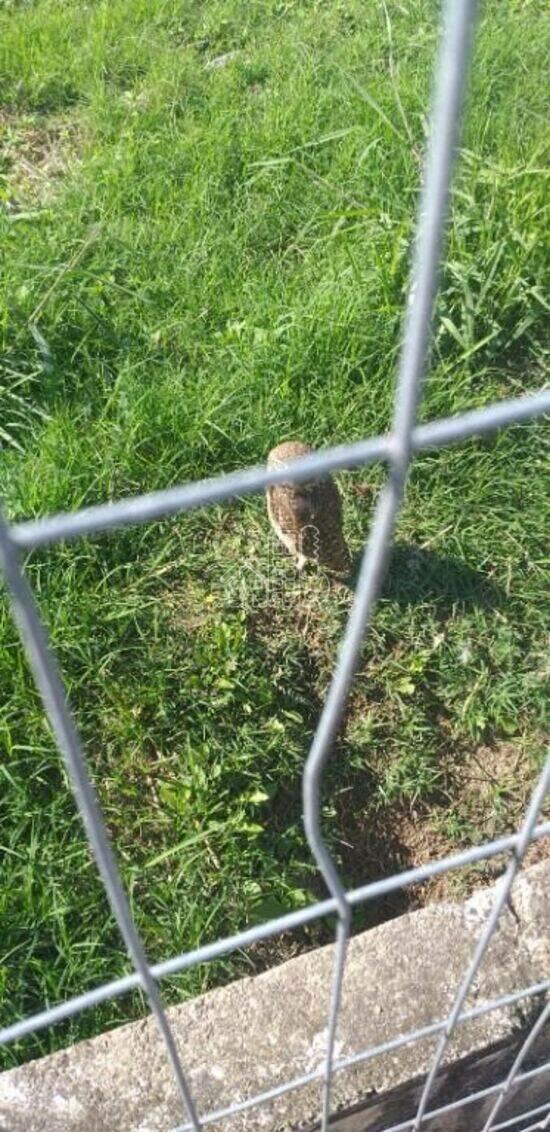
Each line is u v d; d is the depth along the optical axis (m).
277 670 2.96
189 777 2.70
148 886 2.55
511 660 2.99
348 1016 1.91
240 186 4.24
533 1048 1.98
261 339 3.58
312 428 3.44
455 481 3.36
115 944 2.46
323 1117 1.71
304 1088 1.85
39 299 3.66
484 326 3.68
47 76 5.08
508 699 2.92
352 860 2.74
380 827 2.79
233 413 3.42
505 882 1.34
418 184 4.05
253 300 3.77
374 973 1.96
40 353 3.55
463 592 3.13
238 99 4.75
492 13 5.05
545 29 4.86
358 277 3.70
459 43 0.48
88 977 2.38
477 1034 1.91
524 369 3.70
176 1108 1.83
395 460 0.72
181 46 5.30
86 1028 2.33
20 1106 1.84
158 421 3.36
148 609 3.04
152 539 3.21
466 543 3.22
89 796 0.90
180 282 3.85
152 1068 1.87
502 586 3.15
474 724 2.91
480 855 1.27
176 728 2.82
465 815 2.80
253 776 2.73
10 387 3.45
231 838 2.59
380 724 2.90
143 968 1.16
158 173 4.32
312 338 3.55
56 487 3.16
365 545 3.27
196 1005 1.94
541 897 2.04
